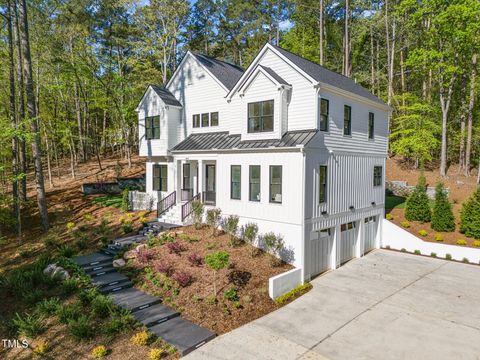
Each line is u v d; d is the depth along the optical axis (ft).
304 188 44.04
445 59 86.17
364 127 59.41
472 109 88.53
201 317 32.89
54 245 53.93
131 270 41.45
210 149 56.18
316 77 48.03
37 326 29.66
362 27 107.55
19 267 46.80
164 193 70.79
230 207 53.52
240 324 32.83
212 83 65.51
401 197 84.33
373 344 29.68
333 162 50.67
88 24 102.73
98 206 75.10
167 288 37.11
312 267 47.26
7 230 64.64
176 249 44.88
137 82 102.53
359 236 58.70
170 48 101.55
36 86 88.12
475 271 50.21
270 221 47.57
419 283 45.19
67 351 27.48
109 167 107.34
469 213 59.16
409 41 108.47
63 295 35.22
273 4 130.41
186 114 71.26
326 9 120.47
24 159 76.13
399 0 107.86
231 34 143.13
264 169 48.24
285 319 34.30
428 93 103.45
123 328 30.09
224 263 34.37
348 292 41.88
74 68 92.53
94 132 125.59
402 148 86.17
